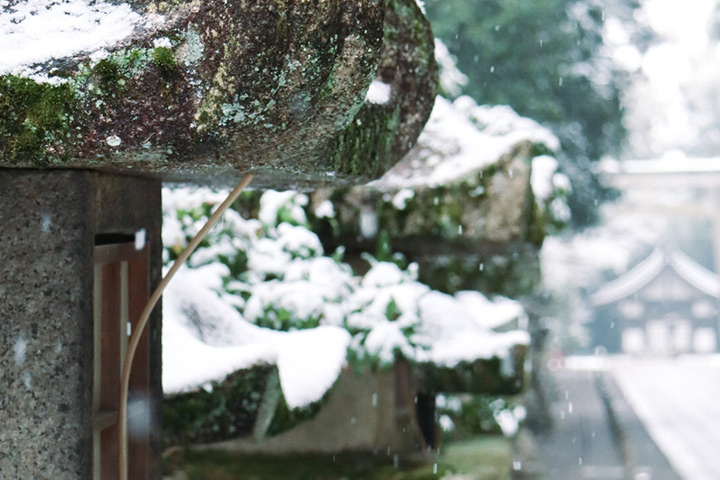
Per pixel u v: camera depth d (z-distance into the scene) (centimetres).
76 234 183
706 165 2906
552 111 1396
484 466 576
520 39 1392
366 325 445
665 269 5622
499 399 767
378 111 219
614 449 1480
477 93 1350
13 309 182
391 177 496
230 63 157
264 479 463
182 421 294
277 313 405
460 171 493
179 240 408
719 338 5675
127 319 226
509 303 581
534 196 506
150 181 226
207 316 322
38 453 181
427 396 551
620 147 1627
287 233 439
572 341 2334
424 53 239
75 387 182
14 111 162
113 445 215
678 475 1491
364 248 507
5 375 182
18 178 182
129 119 160
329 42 161
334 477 476
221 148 163
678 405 2866
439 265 574
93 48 160
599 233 2408
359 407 510
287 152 174
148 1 163
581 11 1523
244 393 295
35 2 167
